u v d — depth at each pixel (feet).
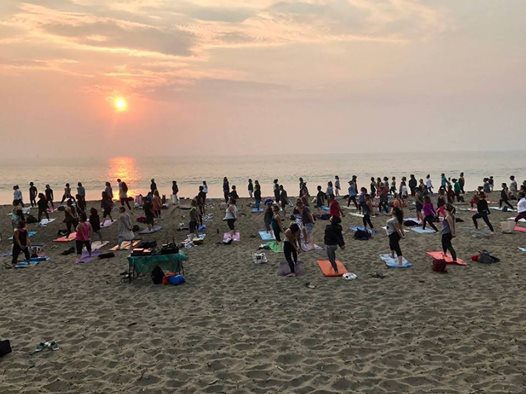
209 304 30.81
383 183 84.23
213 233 61.72
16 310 30.89
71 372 20.94
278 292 32.86
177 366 21.17
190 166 443.32
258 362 21.30
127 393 18.66
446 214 38.93
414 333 24.00
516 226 56.75
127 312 29.71
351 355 21.61
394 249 38.81
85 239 47.65
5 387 19.65
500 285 32.04
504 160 487.20
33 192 91.97
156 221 72.13
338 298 30.71
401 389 17.99
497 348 21.56
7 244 58.18
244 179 237.04
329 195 86.02
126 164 535.19
